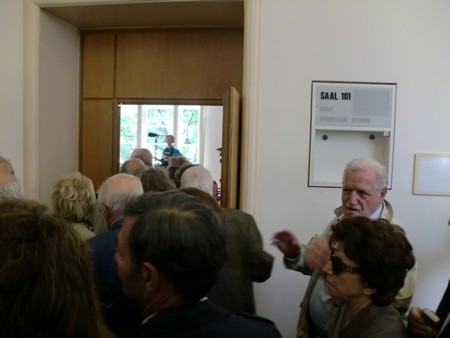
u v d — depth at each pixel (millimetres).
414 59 2494
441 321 1196
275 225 2535
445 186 2496
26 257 594
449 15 2473
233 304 1153
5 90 2975
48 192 3156
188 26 3299
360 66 2512
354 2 2498
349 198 1611
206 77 3357
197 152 5555
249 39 2525
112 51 3459
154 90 3416
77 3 2871
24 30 2938
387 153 2527
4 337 567
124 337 1254
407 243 1034
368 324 989
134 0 2805
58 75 3236
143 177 2262
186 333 721
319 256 1204
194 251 724
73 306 617
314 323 1509
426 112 2502
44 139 3084
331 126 2514
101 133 3506
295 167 2531
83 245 699
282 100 2527
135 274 761
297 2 2510
